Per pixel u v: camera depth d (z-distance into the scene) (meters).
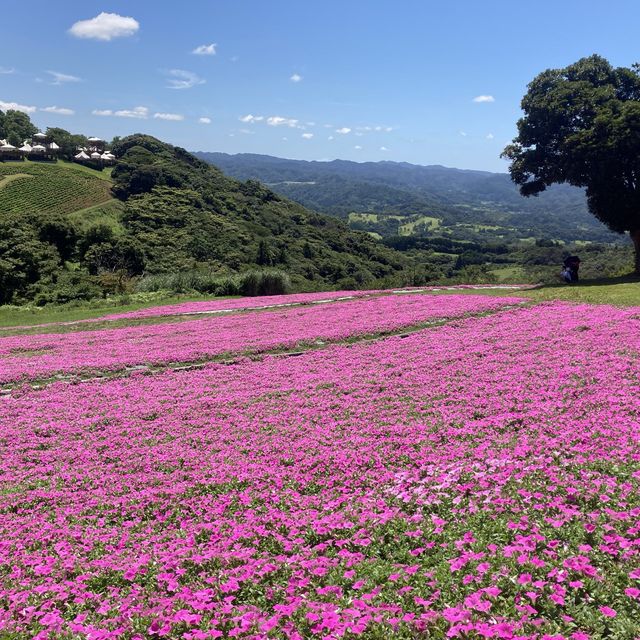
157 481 10.40
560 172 37.25
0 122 184.00
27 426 14.25
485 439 10.55
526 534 6.59
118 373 19.39
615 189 35.97
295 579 6.29
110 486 10.42
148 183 152.12
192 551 7.29
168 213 133.88
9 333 31.19
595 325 19.28
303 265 120.12
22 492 10.38
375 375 16.28
